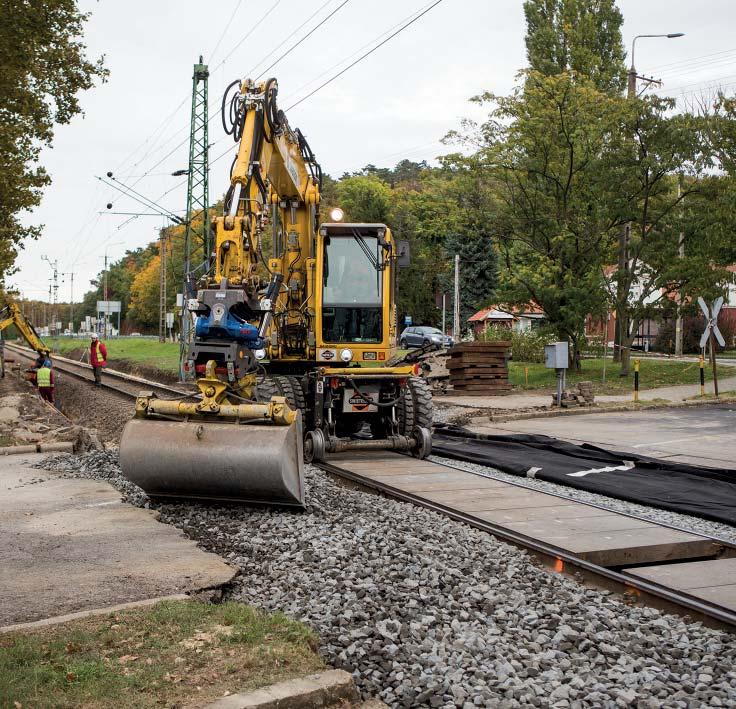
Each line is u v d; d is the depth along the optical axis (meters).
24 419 19.44
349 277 13.65
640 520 8.58
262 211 10.49
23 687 4.07
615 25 36.16
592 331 42.44
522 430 17.20
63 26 23.47
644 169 26.53
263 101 10.69
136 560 6.57
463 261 59.41
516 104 29.50
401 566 6.56
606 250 29.27
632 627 5.60
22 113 23.20
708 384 25.80
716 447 14.35
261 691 4.14
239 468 8.24
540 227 29.84
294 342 14.31
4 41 21.02
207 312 9.12
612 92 31.03
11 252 28.36
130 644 4.71
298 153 13.68
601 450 13.48
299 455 8.68
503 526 8.23
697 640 5.35
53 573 6.19
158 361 47.28
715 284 26.95
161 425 8.77
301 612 5.49
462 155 30.61
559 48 34.69
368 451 14.41
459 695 4.36
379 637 5.08
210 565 6.41
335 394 13.37
